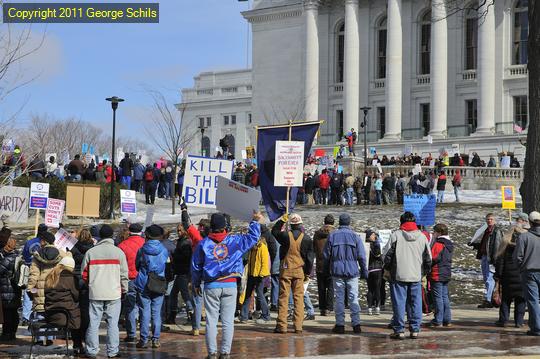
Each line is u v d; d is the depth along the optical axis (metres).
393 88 82.19
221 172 20.05
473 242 24.33
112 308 16.08
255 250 20.53
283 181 19.56
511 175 62.47
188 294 20.31
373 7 87.94
